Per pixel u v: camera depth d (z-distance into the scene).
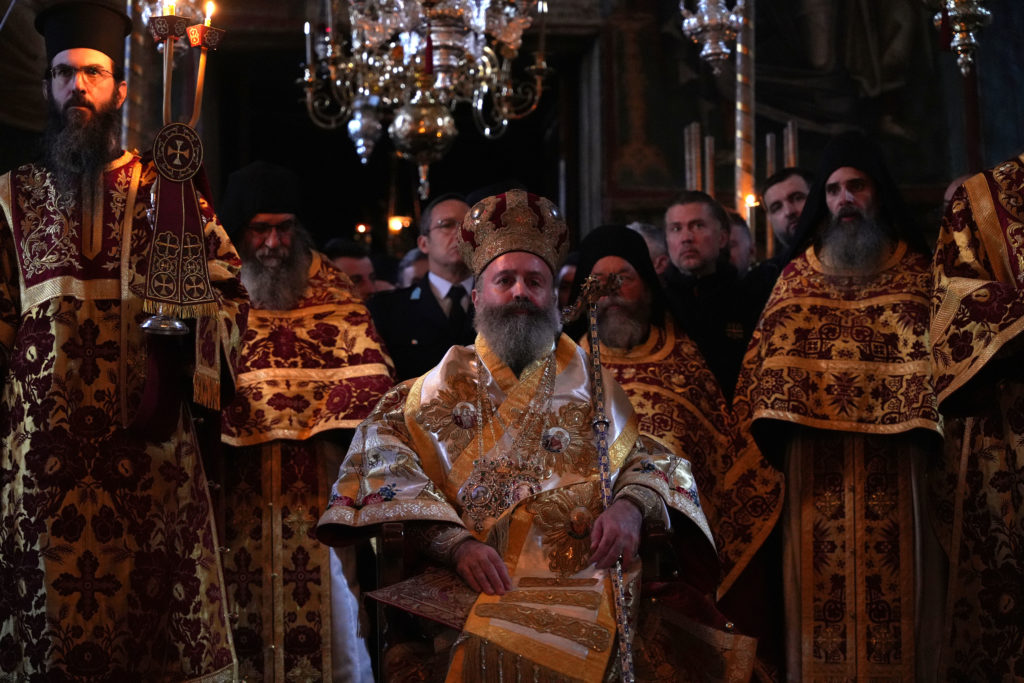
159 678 4.49
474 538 4.20
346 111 13.02
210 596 4.66
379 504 4.23
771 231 9.73
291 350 6.20
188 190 4.57
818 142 15.59
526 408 4.48
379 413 4.63
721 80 15.73
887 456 5.91
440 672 4.16
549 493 4.35
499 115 12.02
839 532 5.90
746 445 6.17
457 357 4.61
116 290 4.61
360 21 9.83
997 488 4.94
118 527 4.46
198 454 4.71
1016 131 9.79
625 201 15.58
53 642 4.33
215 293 4.66
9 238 4.67
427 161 9.96
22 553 4.41
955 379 4.69
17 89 7.17
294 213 6.41
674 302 6.93
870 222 6.04
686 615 4.37
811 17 15.58
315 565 6.05
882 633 5.83
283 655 5.97
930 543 5.84
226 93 16.83
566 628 4.04
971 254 4.88
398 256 20.05
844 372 5.89
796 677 5.84
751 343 6.24
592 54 16.17
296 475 6.07
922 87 15.39
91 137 4.64
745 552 6.04
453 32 8.95
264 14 15.19
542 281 4.55
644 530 4.29
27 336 4.55
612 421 4.53
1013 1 9.69
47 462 4.41
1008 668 4.84
